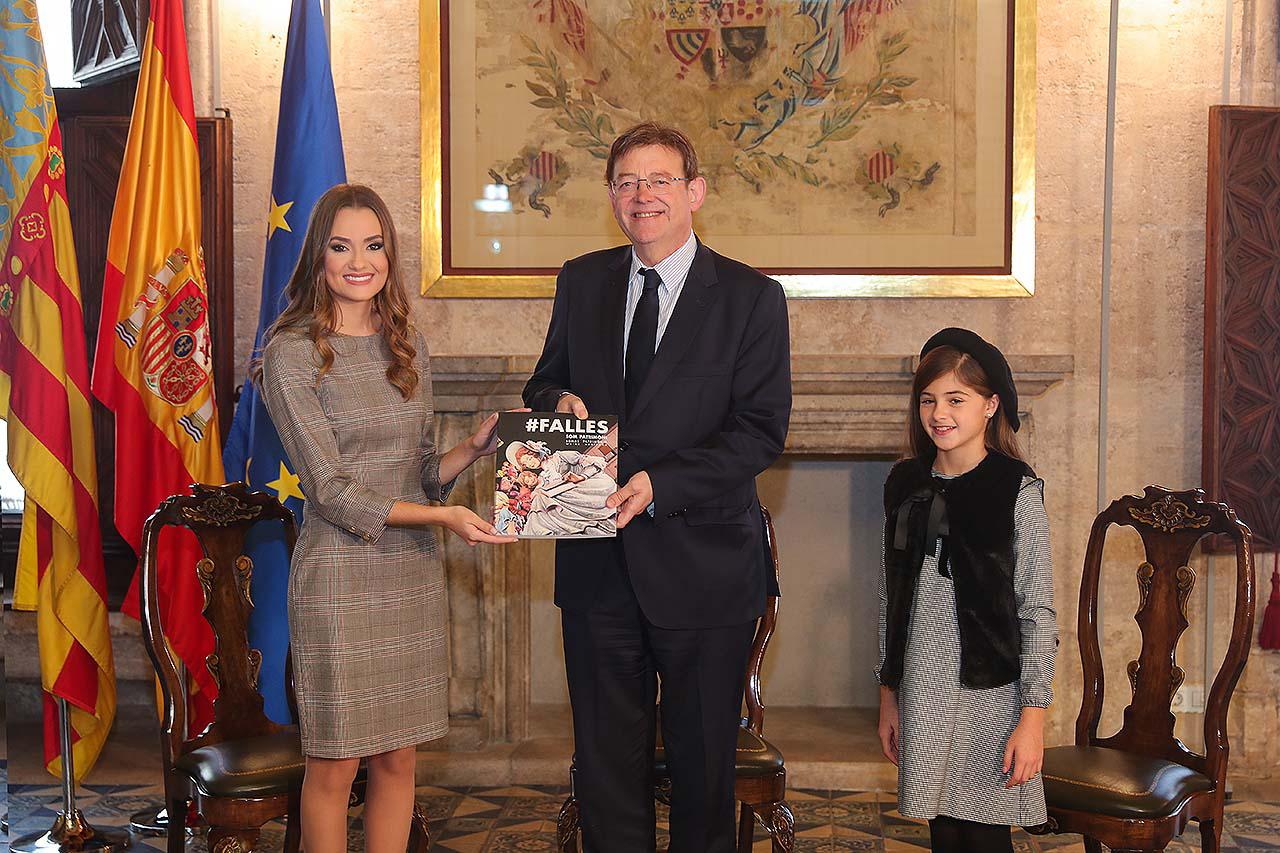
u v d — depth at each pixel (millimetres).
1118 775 2701
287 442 2637
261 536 3865
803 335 4469
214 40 4410
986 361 2654
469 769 4293
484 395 4305
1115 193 4379
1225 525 2863
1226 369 4195
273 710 3857
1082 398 4422
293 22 4020
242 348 4516
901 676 2635
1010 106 4332
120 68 4676
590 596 2689
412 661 2738
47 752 3840
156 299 3816
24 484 3562
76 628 3668
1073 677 4434
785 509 5000
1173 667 2912
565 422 2521
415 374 2762
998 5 4324
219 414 4281
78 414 3691
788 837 2840
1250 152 4172
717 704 2656
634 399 2684
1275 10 4285
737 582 2654
